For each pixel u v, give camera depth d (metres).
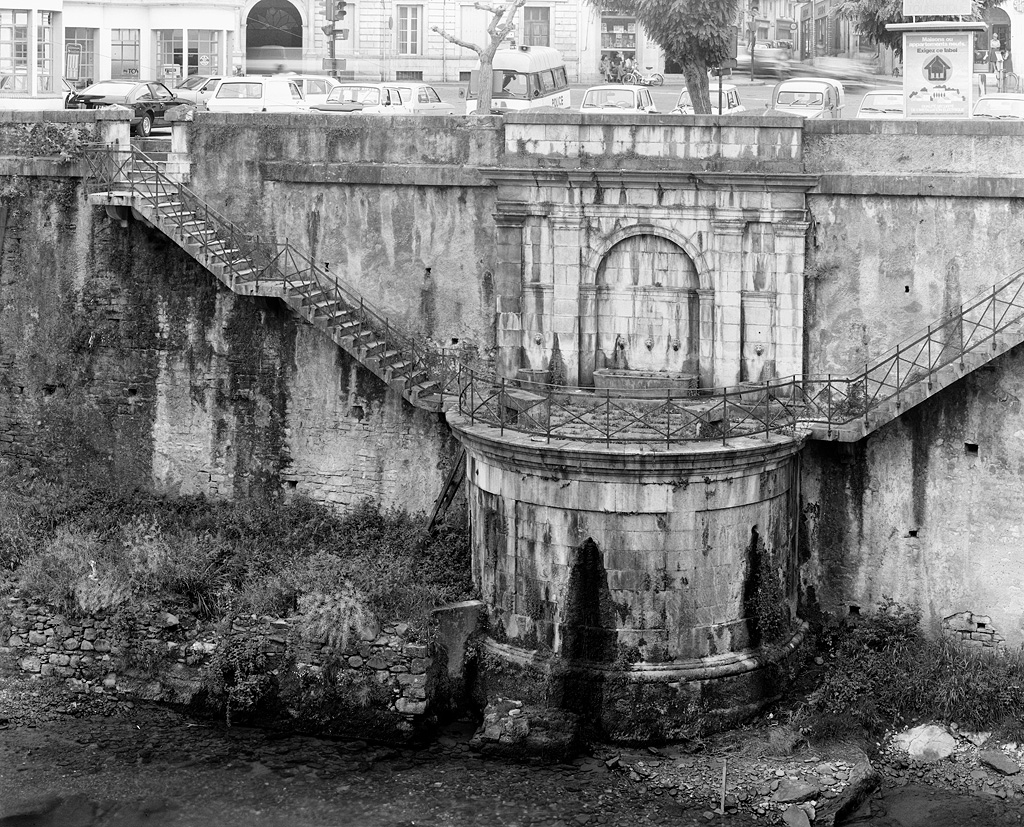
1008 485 33.69
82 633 35.53
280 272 37.19
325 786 31.88
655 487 31.86
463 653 33.94
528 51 50.81
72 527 37.75
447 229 36.88
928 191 33.59
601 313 35.75
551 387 35.03
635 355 35.66
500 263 36.03
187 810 31.03
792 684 33.75
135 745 33.47
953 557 34.31
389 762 32.75
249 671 34.25
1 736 33.72
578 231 35.34
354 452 37.72
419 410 37.03
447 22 65.06
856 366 34.62
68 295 39.34
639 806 30.89
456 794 31.47
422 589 34.34
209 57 61.25
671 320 35.34
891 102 44.50
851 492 34.75
